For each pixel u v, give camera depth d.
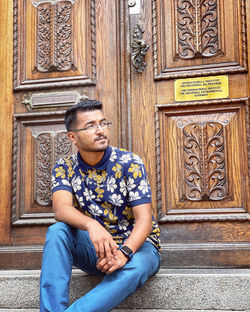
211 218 2.42
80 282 1.97
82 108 1.84
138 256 1.66
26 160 2.69
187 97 2.58
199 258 2.40
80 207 1.93
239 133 2.49
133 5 2.71
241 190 2.44
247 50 2.54
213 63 2.58
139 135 2.61
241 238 2.39
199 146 2.53
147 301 1.90
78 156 1.91
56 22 2.79
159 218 2.48
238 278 1.87
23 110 2.75
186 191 2.50
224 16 2.59
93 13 2.74
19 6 2.83
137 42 2.62
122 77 2.68
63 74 2.75
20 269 2.55
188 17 2.64
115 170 1.85
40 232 2.60
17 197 2.65
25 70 2.79
